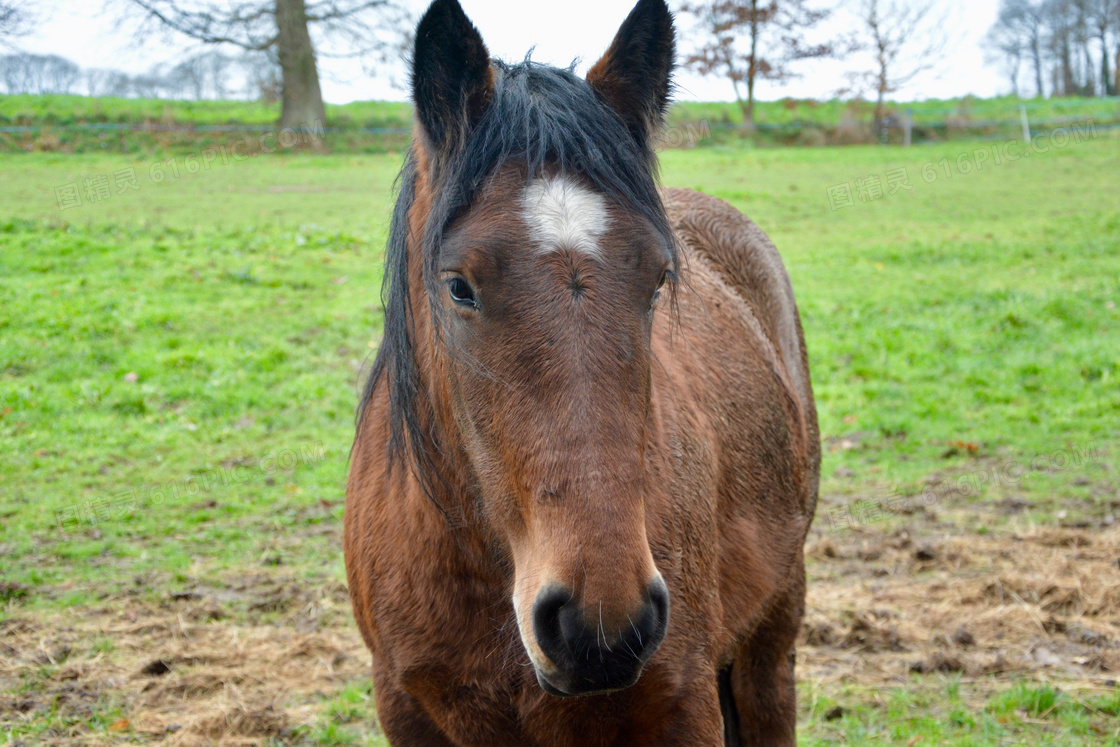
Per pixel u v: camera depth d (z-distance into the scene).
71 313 9.72
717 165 23.39
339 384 8.56
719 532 2.76
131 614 4.79
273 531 5.92
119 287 10.66
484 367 1.80
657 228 1.91
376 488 2.56
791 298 4.23
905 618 4.78
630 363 1.77
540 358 1.73
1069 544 5.61
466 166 1.88
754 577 2.90
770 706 3.32
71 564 5.39
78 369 8.55
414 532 2.27
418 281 2.23
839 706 3.98
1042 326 10.39
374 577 2.43
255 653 4.46
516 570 1.87
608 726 2.17
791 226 16.09
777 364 3.59
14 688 4.08
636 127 2.08
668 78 2.14
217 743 3.75
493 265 1.77
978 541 5.72
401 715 2.41
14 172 18.34
